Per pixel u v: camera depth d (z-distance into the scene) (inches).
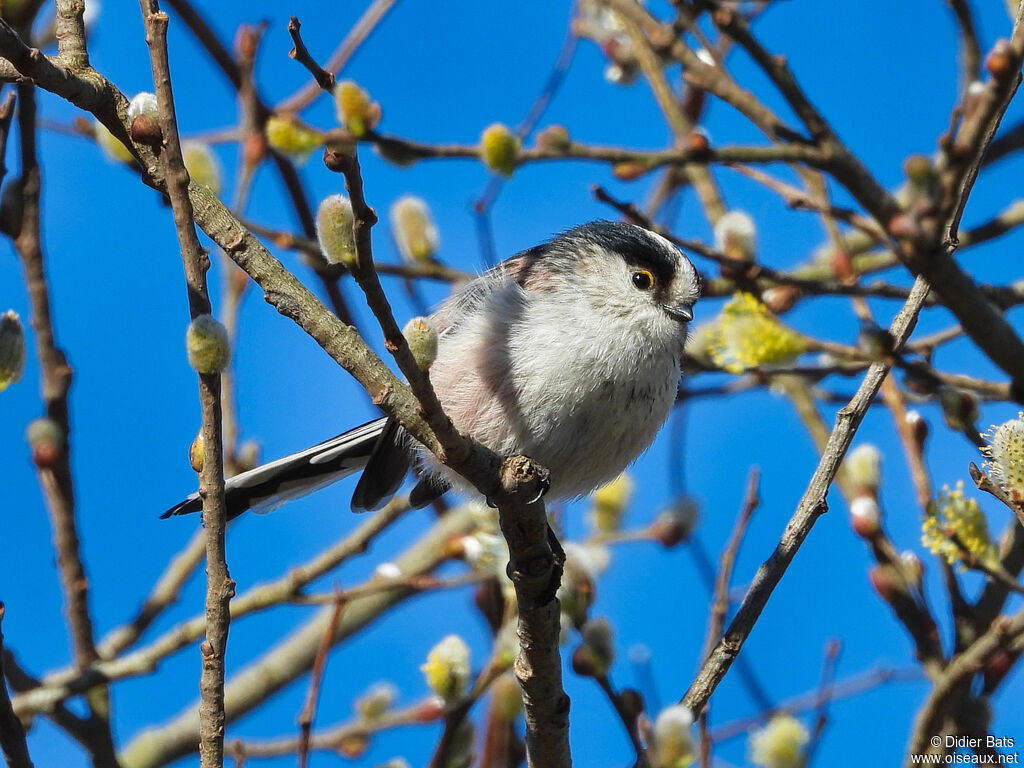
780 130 276.5
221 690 233.1
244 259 239.5
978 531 274.2
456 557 341.7
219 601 232.2
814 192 377.1
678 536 374.6
